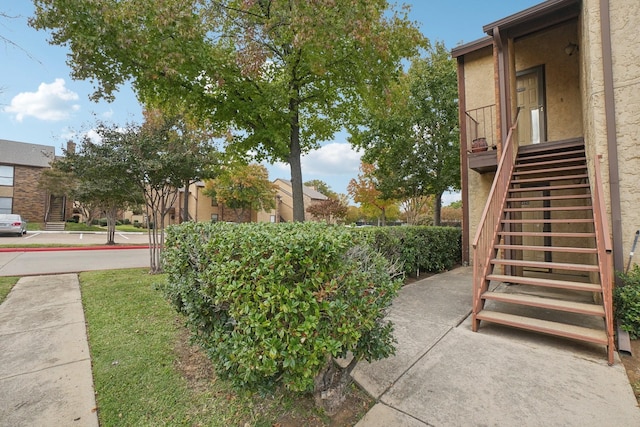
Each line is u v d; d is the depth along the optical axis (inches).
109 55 249.6
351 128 391.2
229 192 984.9
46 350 114.5
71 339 124.3
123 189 301.6
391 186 538.9
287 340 63.5
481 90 310.7
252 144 347.6
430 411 79.0
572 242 253.0
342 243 71.5
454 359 106.6
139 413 80.2
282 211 1400.1
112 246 494.3
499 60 221.6
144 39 233.0
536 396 85.0
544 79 270.5
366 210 835.4
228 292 68.5
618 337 119.4
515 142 227.9
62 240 581.6
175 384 93.3
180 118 277.6
